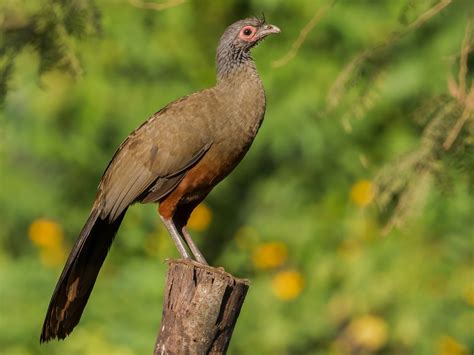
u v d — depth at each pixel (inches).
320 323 539.8
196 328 333.4
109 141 575.2
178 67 571.5
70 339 495.8
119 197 391.5
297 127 553.3
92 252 389.1
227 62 394.9
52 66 389.4
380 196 369.4
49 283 520.4
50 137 560.7
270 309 544.7
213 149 387.2
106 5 558.9
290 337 535.8
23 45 388.5
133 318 506.3
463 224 533.0
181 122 387.2
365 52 378.9
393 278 530.3
